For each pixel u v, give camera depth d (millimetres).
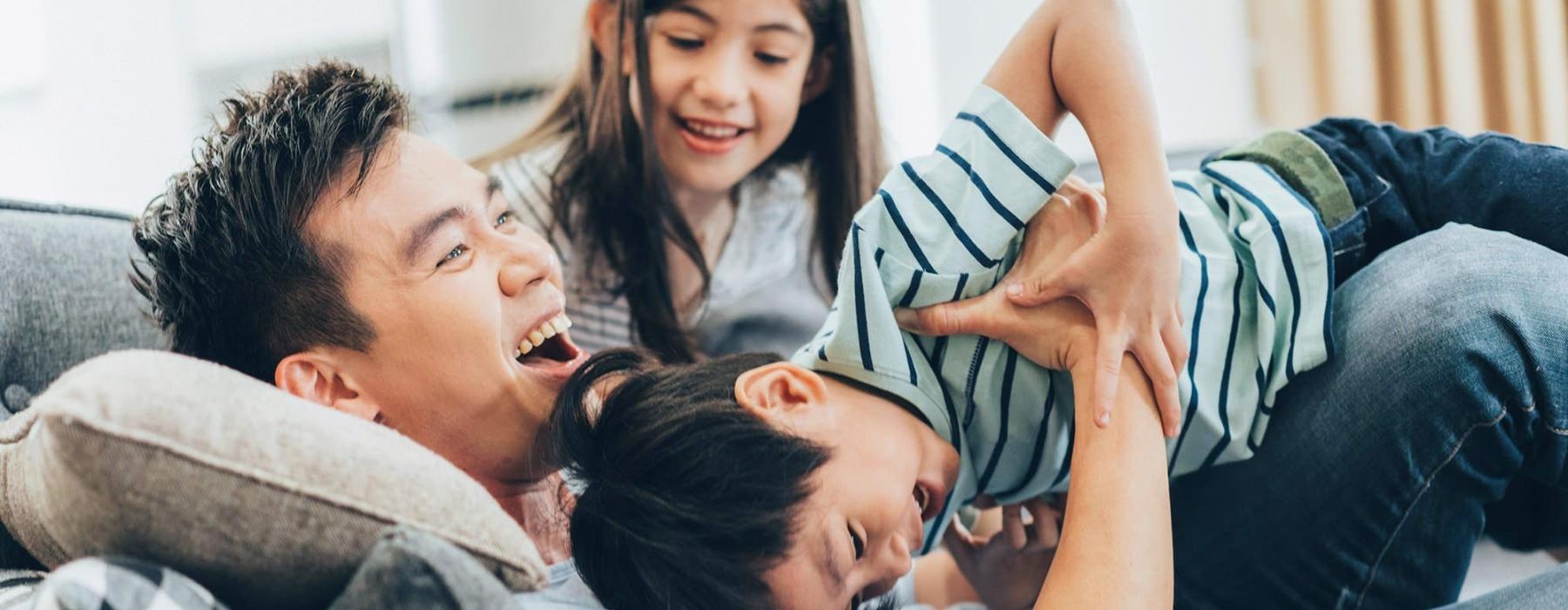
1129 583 731
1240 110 2512
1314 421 882
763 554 746
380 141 864
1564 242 873
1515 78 2170
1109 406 789
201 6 2475
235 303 864
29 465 645
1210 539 956
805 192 1480
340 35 2473
